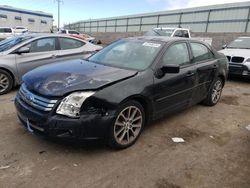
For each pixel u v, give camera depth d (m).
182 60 4.48
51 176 2.88
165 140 3.89
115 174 2.98
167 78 3.99
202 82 4.99
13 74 6.11
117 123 3.34
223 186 2.87
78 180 2.83
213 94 5.62
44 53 6.59
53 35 6.89
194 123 4.65
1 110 4.83
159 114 4.06
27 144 3.53
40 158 3.21
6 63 5.95
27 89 3.40
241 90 7.65
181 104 4.51
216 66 5.38
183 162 3.31
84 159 3.24
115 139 3.36
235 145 3.87
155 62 3.93
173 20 31.03
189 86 4.55
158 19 32.91
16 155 3.26
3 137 3.70
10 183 2.73
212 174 3.08
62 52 6.90
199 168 3.19
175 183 2.88
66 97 3.04
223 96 6.78
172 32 13.38
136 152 3.49
